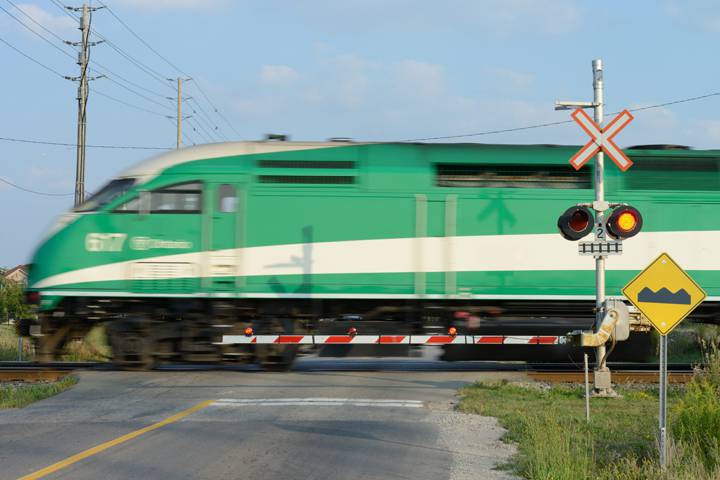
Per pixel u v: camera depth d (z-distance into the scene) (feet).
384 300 134.41
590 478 65.00
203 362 141.28
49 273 132.16
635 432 83.20
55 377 130.72
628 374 127.13
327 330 134.82
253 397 108.17
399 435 81.87
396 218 132.36
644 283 72.49
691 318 137.90
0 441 80.48
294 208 132.57
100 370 135.54
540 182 133.69
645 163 134.31
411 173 132.77
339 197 132.57
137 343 133.18
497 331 134.41
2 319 284.61
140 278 131.85
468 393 110.22
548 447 68.64
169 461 70.18
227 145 135.33
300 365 150.92
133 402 104.58
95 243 132.46
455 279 131.75
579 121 110.63
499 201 132.77
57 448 76.38
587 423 87.45
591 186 133.39
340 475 65.16
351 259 131.85
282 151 133.90
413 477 64.85
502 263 132.05
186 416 93.40
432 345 133.80
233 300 133.59
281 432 83.35
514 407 98.58
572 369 138.92
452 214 132.46
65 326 135.33
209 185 133.08
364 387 117.70
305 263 131.75
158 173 133.80
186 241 132.46
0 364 145.28
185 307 133.08
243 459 70.85
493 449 75.61
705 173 134.41
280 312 134.72
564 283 132.46
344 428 85.66
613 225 107.96
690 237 133.18
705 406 80.48
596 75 111.55
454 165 133.28
